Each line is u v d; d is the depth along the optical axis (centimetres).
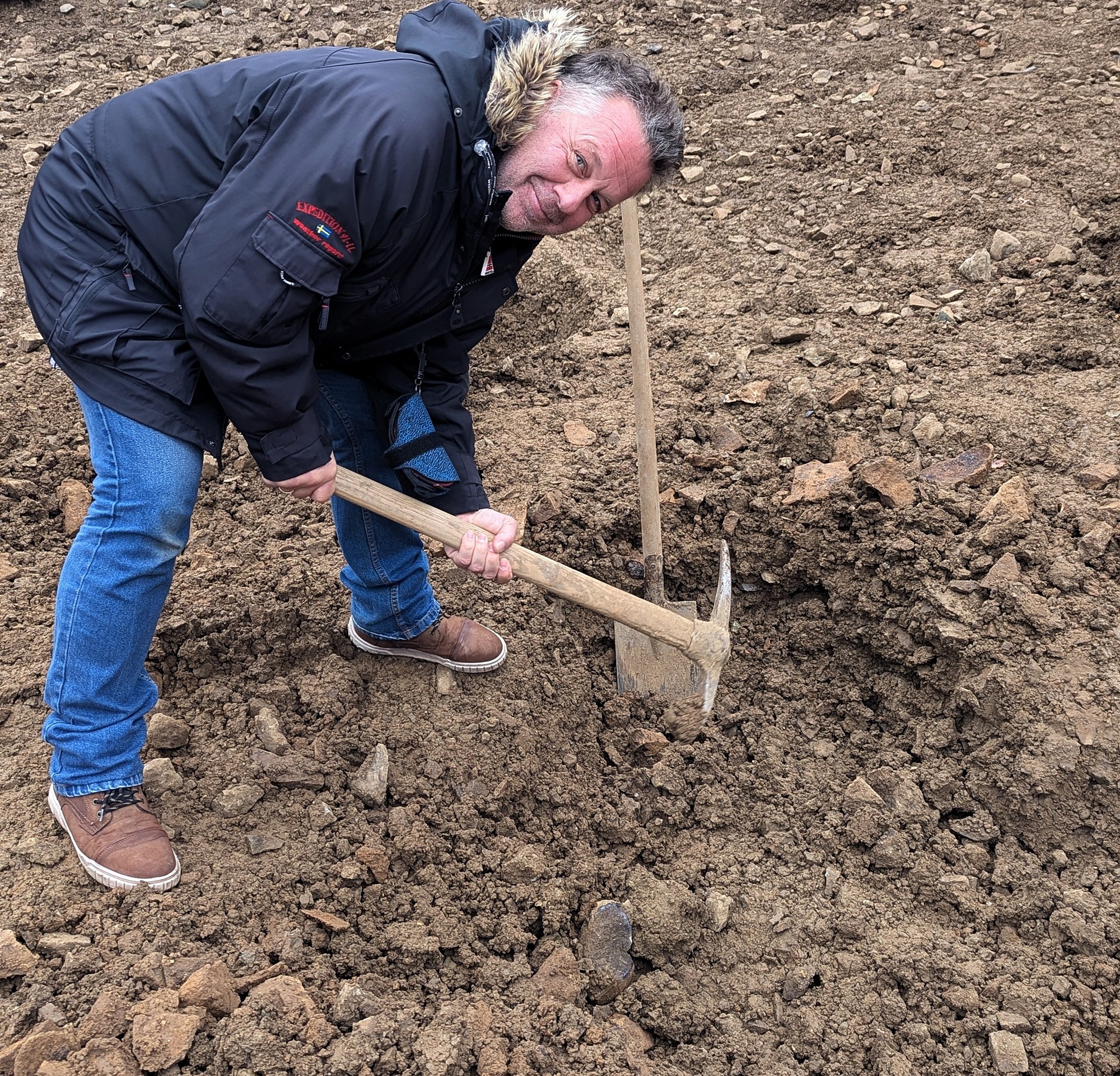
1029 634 313
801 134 569
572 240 505
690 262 494
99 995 226
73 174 220
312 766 290
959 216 495
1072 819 284
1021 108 562
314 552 351
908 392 393
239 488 380
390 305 230
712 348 433
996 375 404
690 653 292
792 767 328
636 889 286
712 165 561
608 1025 250
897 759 319
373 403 268
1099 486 349
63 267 217
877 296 455
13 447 383
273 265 196
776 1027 263
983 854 291
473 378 443
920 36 658
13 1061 212
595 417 409
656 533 340
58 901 243
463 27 220
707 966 280
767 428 391
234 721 303
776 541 362
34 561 343
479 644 321
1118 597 320
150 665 313
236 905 254
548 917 276
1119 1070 242
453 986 258
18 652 305
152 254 218
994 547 335
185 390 219
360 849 274
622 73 223
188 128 216
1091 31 630
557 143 220
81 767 245
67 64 631
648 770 324
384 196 202
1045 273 450
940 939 274
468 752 305
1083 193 493
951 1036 253
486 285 243
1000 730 302
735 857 306
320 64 213
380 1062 224
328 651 327
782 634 364
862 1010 261
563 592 274
